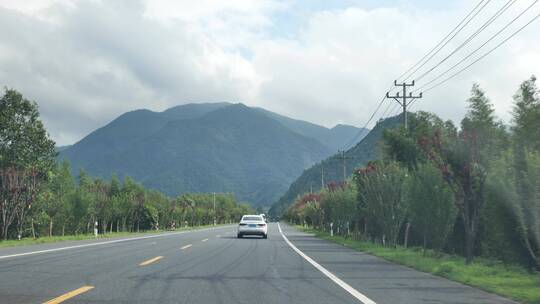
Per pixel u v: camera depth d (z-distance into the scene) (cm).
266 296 1037
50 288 1104
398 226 2814
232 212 16138
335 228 5006
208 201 14325
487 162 1808
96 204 4859
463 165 1823
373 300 1007
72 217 4434
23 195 3569
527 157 1417
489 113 2017
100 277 1298
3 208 3500
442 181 2105
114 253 2081
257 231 3834
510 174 1608
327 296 1049
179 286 1155
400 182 2825
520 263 1680
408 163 3155
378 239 3250
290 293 1081
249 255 2097
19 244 2733
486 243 1975
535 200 1382
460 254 2250
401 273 1513
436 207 2103
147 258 1855
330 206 5066
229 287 1153
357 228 3919
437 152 1942
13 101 3738
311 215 7225
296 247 2742
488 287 1206
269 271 1502
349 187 4325
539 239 1401
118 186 7300
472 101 2061
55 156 3931
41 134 3812
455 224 2278
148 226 7006
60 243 2847
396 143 3253
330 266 1694
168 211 7756
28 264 1605
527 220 1445
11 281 1211
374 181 2930
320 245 3014
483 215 1903
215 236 4075
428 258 2044
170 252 2169
